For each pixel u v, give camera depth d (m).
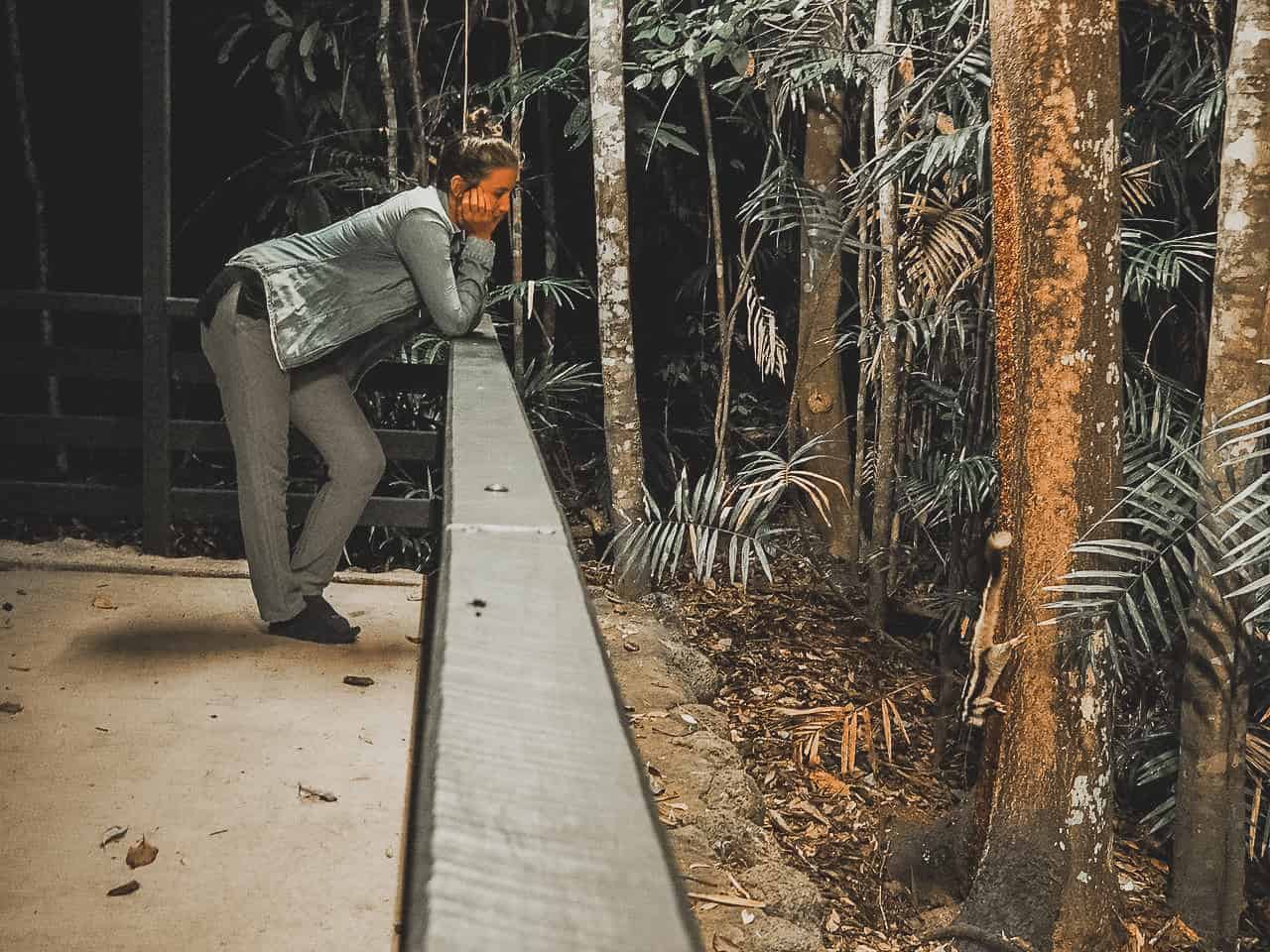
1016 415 3.49
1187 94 4.90
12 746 2.88
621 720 0.90
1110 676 3.53
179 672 3.38
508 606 1.14
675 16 5.81
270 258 3.41
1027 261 3.37
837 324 6.64
